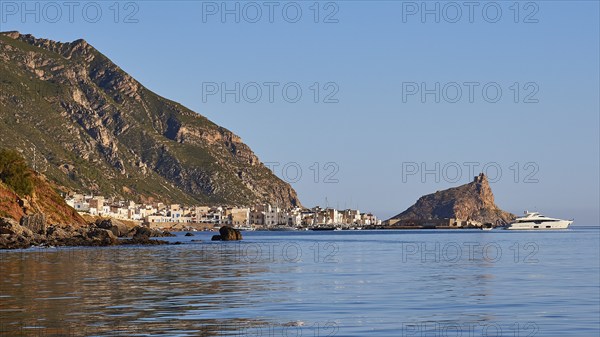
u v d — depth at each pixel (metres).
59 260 95.88
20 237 145.88
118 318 41.38
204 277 69.94
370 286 61.53
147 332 36.91
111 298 50.75
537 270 81.56
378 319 42.09
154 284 61.75
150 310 44.84
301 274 74.69
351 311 45.38
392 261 100.94
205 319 41.44
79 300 49.38
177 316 42.47
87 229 179.25
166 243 175.38
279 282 64.88
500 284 63.88
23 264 86.75
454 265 91.06
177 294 54.00
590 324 40.44
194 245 167.75
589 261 100.38
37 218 164.88
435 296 53.94
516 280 68.00
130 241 168.12
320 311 45.25
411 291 57.66
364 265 90.75
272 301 50.16
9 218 155.38
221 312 44.38
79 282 62.97
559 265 90.88
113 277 68.75
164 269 80.75
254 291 56.66
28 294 52.88
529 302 50.47
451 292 56.84
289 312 44.72
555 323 40.84
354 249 146.88
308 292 56.28
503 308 47.25
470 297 53.50
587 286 62.00
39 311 43.88
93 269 79.19
